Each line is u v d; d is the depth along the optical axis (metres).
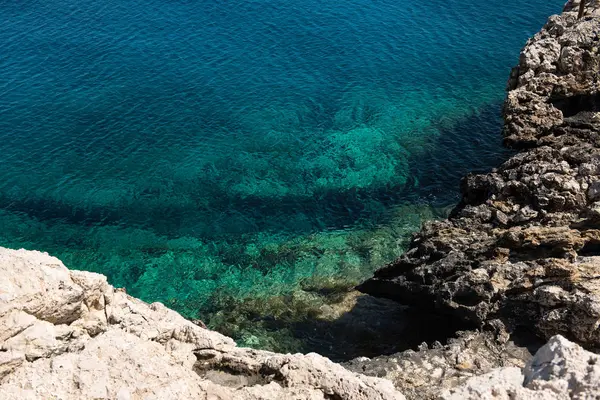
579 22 41.19
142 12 63.53
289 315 33.25
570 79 38.22
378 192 43.41
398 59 58.53
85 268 37.75
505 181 32.53
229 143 48.03
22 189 43.19
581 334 23.11
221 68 56.19
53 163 45.28
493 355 23.88
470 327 26.41
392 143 48.44
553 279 24.84
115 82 53.53
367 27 62.75
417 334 30.09
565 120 36.62
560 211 29.27
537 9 65.12
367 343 30.38
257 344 31.30
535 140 36.41
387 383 15.23
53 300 14.49
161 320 17.56
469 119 51.25
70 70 54.50
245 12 64.38
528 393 10.71
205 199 42.88
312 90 54.22
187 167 45.53
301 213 41.72
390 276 31.92
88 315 15.88
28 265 14.47
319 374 15.15
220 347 16.77
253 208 42.19
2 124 48.12
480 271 26.94
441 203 42.19
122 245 39.34
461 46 60.19
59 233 40.16
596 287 23.58
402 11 65.31
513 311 25.22
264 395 14.19
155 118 50.00
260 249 38.84
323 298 34.28
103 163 45.56
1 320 13.60
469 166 45.78
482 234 30.61
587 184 29.34
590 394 10.34
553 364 11.39
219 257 38.31
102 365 13.38
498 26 62.91
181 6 64.94
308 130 49.78
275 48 59.19
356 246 38.66
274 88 54.16
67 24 60.81
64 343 14.43
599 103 37.12
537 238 26.88
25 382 12.72
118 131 48.44
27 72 53.81
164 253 38.78
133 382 13.25
